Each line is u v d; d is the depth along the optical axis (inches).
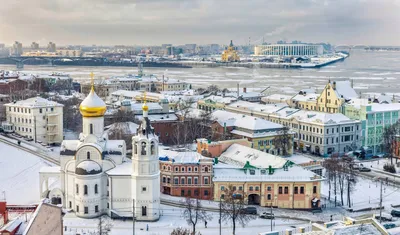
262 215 6446.9
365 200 7391.7
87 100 6555.1
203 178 7086.6
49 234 3452.3
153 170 6294.3
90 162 6407.5
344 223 3998.5
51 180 7593.5
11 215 3467.0
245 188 6998.0
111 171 6446.9
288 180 6939.0
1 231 3041.3
